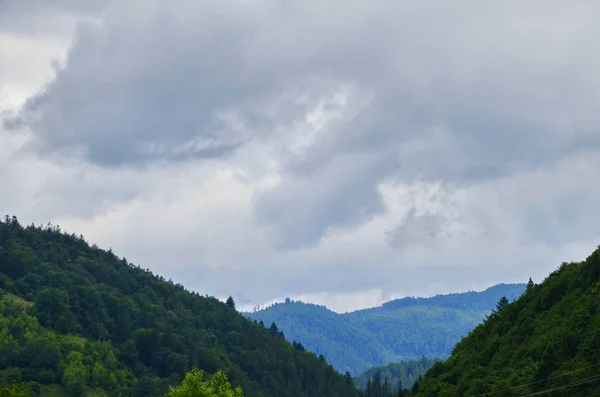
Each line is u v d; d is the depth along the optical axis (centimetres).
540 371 10844
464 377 12644
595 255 12269
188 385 9900
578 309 11438
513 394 10850
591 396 9606
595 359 10038
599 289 11494
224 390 10094
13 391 9156
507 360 12312
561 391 10038
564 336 10862
